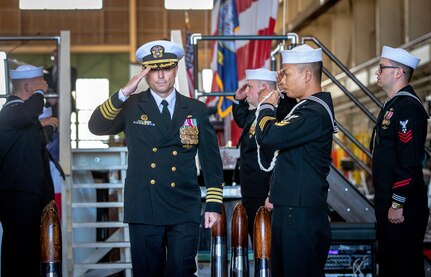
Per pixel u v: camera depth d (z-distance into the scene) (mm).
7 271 5969
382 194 5777
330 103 4949
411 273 5738
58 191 8242
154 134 4715
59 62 7262
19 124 5859
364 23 19828
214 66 10664
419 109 5668
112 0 33188
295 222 4891
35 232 5996
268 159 5934
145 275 4738
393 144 5727
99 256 7543
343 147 8164
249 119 6172
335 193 7262
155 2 32844
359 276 6578
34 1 12898
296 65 5008
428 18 16250
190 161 4770
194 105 4824
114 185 7277
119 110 4637
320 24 22812
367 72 19094
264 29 9453
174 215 4660
